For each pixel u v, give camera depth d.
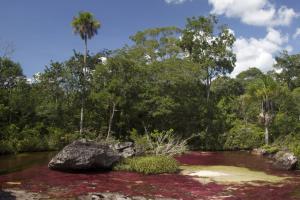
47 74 47.62
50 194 17.19
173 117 48.62
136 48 51.06
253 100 51.62
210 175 24.06
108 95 41.34
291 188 19.97
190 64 48.50
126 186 19.59
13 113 43.03
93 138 40.91
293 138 42.75
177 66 47.81
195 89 50.44
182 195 17.72
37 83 49.94
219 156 38.88
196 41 55.25
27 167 25.30
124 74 44.12
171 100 44.50
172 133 46.50
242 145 49.25
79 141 24.73
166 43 52.69
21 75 49.47
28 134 39.62
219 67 55.44
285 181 22.33
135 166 24.66
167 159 25.92
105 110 45.59
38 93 46.78
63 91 47.59
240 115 56.09
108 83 43.75
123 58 43.91
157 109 44.12
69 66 47.09
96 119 46.16
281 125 49.22
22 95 44.03
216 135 50.06
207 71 53.69
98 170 24.50
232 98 59.44
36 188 18.38
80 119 45.38
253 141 49.34
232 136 49.47
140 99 44.94
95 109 46.53
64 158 23.33
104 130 44.69
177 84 47.47
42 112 43.91
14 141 36.41
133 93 44.91
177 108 47.03
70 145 24.33
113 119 45.78
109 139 36.06
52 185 19.25
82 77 46.75
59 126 44.91
